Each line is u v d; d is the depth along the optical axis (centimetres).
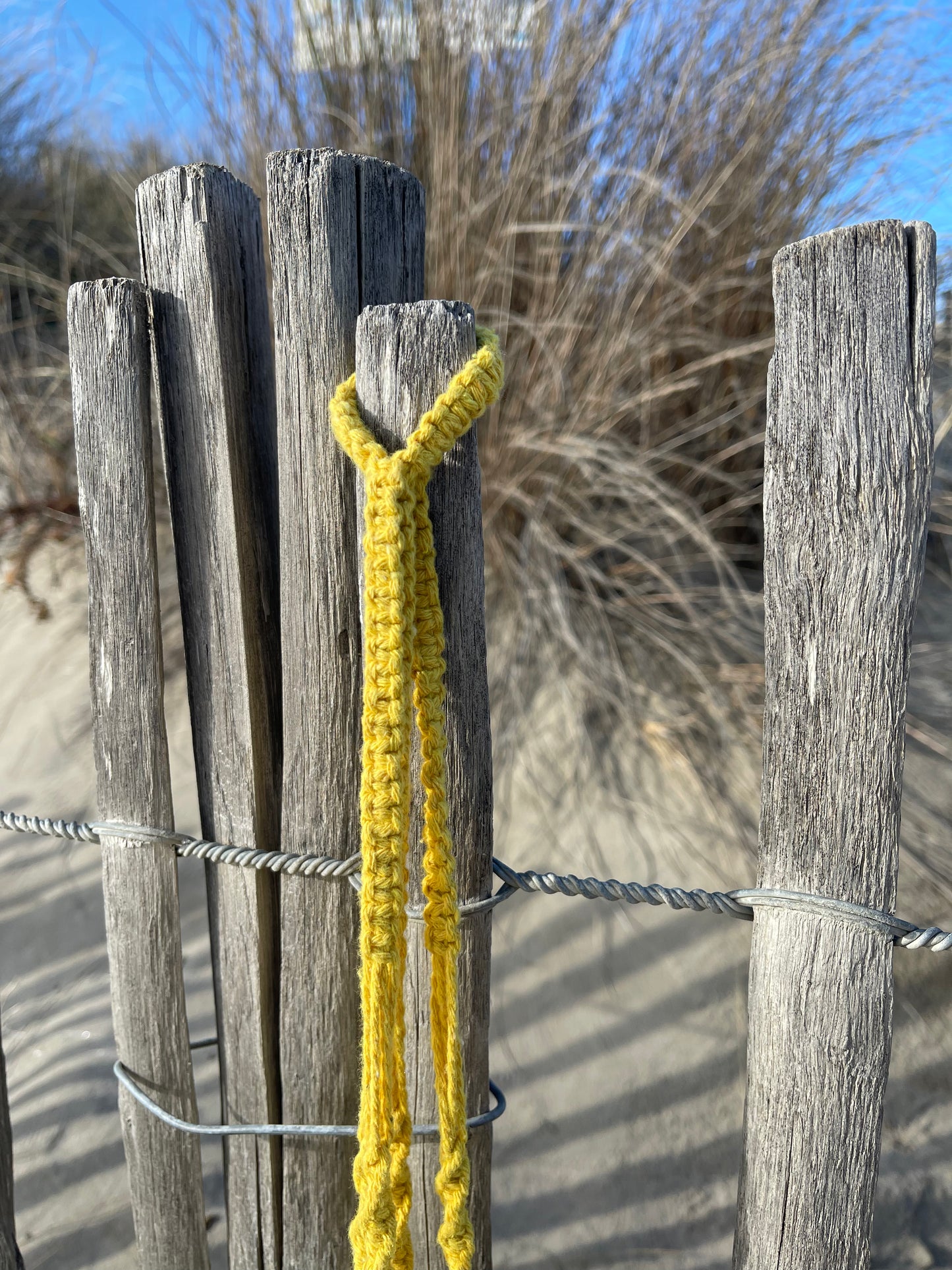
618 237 73
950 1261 48
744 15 77
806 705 26
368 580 27
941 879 62
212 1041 41
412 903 31
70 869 71
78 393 34
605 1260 49
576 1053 56
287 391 30
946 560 83
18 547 93
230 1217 38
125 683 35
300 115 81
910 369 25
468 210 75
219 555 33
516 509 77
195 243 31
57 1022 61
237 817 34
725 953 60
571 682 71
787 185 79
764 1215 28
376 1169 27
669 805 66
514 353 76
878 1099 27
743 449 81
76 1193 51
